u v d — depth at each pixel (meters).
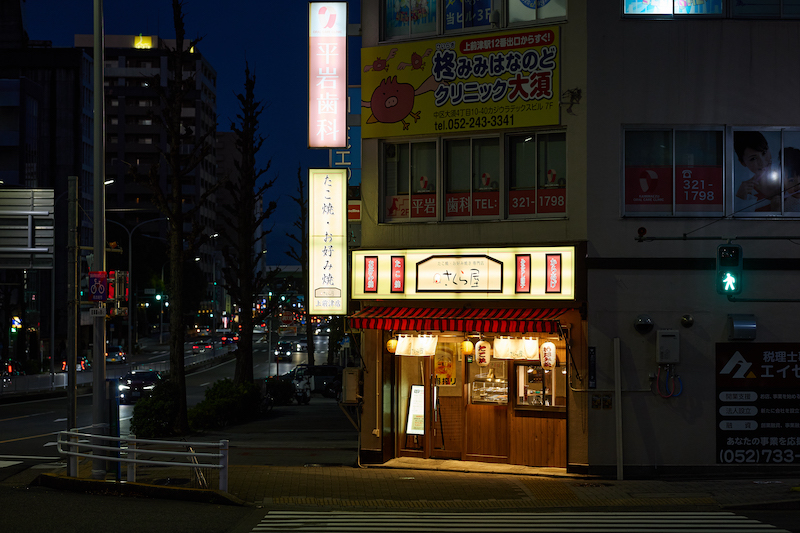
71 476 13.87
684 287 14.53
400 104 16.00
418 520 10.71
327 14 16.42
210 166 134.00
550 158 15.17
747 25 14.80
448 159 15.91
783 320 14.47
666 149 14.82
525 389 15.39
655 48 14.80
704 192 14.77
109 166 119.06
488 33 15.39
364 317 14.54
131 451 12.96
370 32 16.34
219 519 10.73
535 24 15.16
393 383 16.33
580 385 14.49
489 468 15.06
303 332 139.00
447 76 15.67
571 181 14.79
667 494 12.40
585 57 14.77
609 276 14.56
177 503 12.02
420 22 16.14
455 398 16.03
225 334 107.19
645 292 14.53
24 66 77.94
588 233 14.62
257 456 17.97
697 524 10.30
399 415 16.39
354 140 17.69
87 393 42.75
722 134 14.83
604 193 14.66
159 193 24.55
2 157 69.38
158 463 12.65
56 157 77.38
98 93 16.34
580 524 10.34
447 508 11.68
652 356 14.46
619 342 14.44
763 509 11.48
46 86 78.06
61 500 12.06
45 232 22.62
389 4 16.34
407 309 15.51
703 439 14.37
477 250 15.16
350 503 11.97
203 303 133.50
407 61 15.98
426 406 16.20
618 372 14.34
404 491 12.88
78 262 16.61
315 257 16.27
